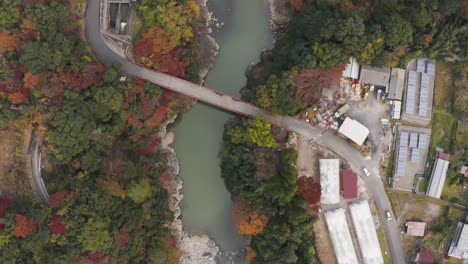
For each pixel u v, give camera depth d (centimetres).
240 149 7550
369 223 7706
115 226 7012
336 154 7762
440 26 7650
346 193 7631
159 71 7525
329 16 7469
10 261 6062
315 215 7481
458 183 7869
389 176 7825
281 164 7388
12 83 6481
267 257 7619
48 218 6512
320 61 7181
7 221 6041
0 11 6400
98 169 7100
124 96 7200
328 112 7719
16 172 6725
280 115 7631
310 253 7500
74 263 6662
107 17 7488
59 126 6575
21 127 6756
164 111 7756
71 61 6725
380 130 7806
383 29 7338
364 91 7738
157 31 7244
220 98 7731
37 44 6419
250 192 7538
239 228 7706
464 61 7869
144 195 7312
